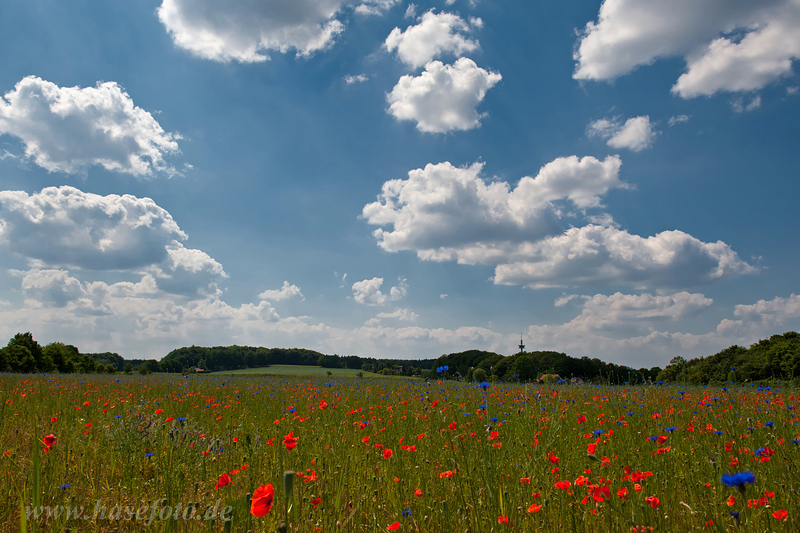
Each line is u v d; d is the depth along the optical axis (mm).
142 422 5336
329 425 6172
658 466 3840
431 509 3121
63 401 8617
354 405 9359
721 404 8250
